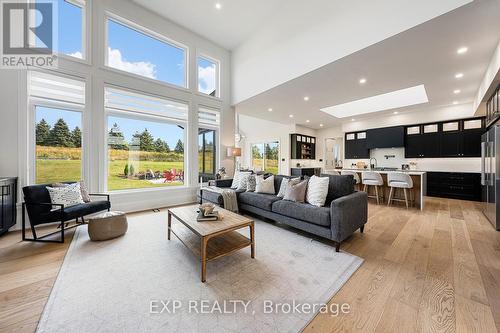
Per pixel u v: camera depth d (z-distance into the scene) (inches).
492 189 122.4
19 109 112.4
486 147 135.9
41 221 96.7
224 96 213.9
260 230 115.3
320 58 129.7
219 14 163.3
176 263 78.2
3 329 47.6
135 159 160.4
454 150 213.2
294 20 145.8
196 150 192.4
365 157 280.8
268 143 360.5
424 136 232.1
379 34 102.7
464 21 87.5
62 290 61.6
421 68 130.5
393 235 108.0
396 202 186.9
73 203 110.0
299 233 110.7
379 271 73.4
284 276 69.8
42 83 120.6
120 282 66.1
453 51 111.1
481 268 74.8
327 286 64.3
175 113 180.9
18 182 111.7
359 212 103.9
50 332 46.9
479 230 115.1
